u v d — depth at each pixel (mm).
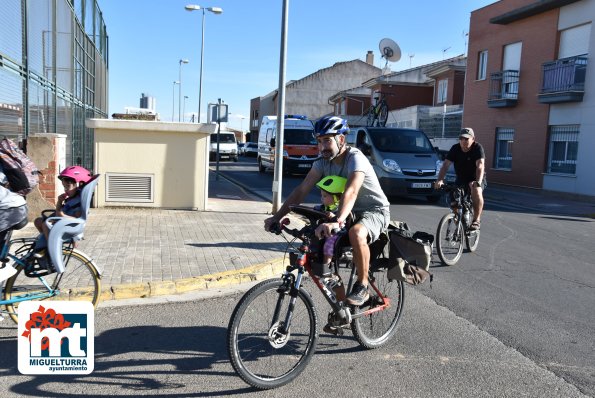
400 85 43312
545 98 20156
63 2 11719
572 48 19812
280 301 3762
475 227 7785
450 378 3924
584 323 5156
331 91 62500
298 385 3775
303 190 4176
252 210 11508
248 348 3643
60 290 4773
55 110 11023
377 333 4500
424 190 14797
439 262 7562
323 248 3855
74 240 4668
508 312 5441
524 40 22156
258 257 7000
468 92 26203
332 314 4078
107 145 10727
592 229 11234
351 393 3676
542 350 4473
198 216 10305
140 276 5941
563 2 19531
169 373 3908
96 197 10773
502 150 23797
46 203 8836
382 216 4082
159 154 10883
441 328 4945
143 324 4852
